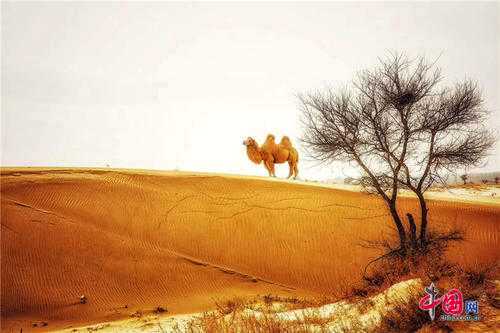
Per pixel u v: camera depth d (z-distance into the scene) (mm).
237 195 26234
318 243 22453
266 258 21422
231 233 22797
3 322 16109
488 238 22906
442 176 14031
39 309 16906
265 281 19609
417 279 8883
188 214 23844
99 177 26891
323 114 14438
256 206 25016
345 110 14281
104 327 14086
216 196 26000
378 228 23562
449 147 13734
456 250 21500
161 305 17016
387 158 13984
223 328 8297
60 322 16156
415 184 14156
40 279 18109
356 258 21312
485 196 42125
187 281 18922
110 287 18234
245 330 7828
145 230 22266
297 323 8070
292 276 20406
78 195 24172
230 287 18750
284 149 33625
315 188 27984
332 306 9992
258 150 33500
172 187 26812
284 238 22734
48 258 19094
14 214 21078
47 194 23750
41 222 20891
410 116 14008
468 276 8812
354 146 14359
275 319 8227
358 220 24219
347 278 19859
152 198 24969
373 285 11336
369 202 26156
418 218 24516
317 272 20547
